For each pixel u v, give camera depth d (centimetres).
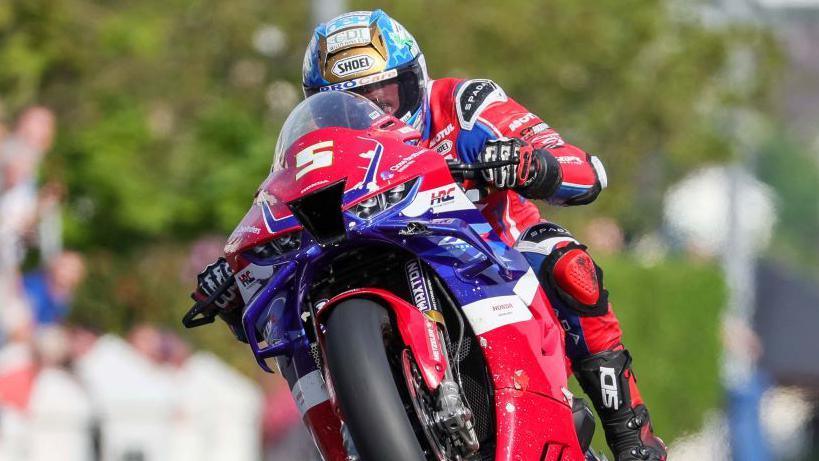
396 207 1480
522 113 1714
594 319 1736
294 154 1524
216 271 1744
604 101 5284
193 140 3856
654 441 1788
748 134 6344
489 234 1553
